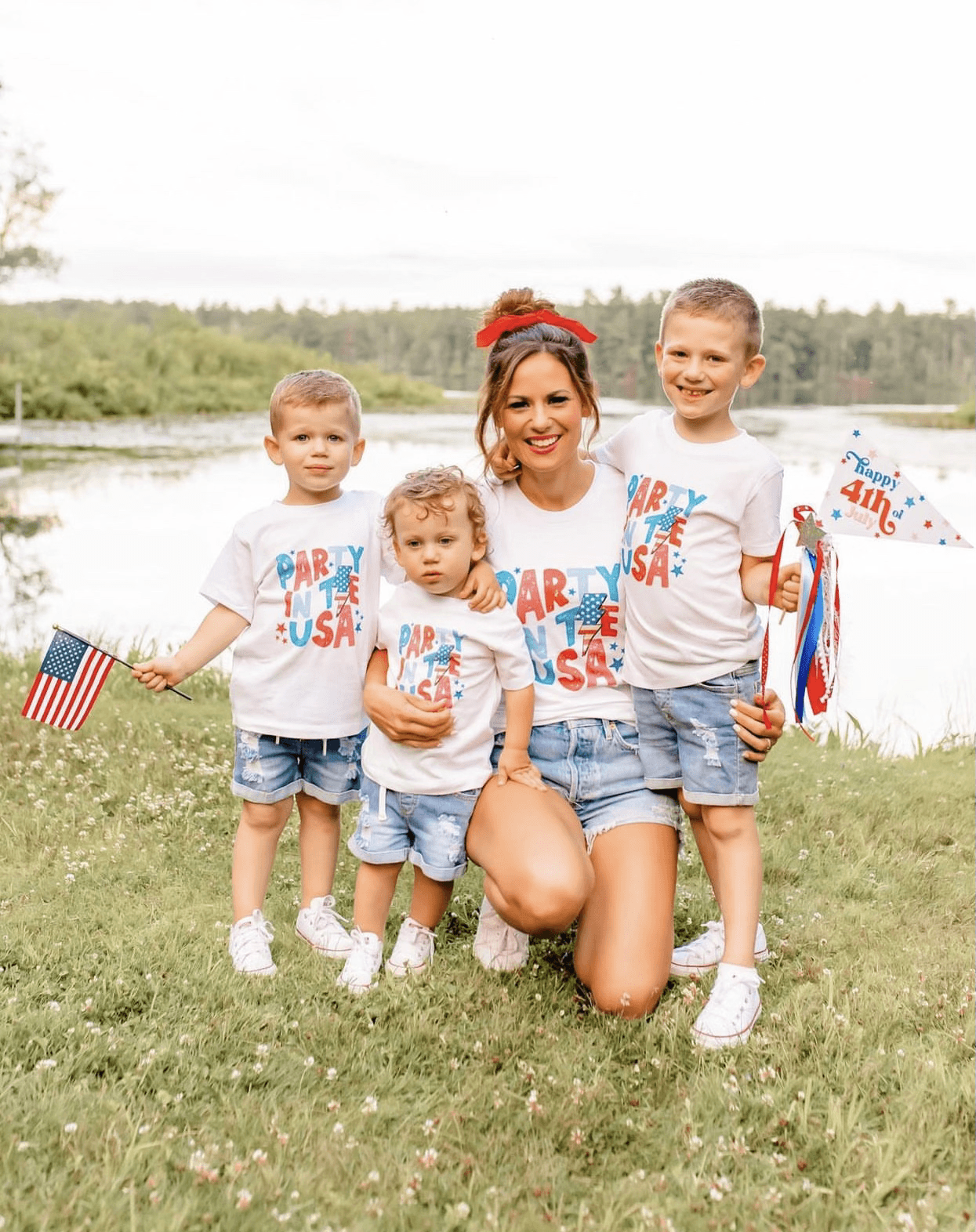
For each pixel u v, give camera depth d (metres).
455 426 19.19
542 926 2.75
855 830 4.35
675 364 2.87
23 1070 2.46
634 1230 2.03
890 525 2.81
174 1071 2.46
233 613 3.18
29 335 26.80
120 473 15.14
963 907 3.67
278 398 3.15
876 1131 2.33
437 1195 2.12
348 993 2.86
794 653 2.84
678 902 3.55
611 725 3.07
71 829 4.01
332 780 3.19
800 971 3.05
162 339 27.27
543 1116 2.36
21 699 5.48
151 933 3.17
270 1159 2.19
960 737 5.82
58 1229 1.96
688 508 2.88
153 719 5.38
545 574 3.04
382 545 3.16
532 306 3.15
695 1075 2.53
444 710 2.90
